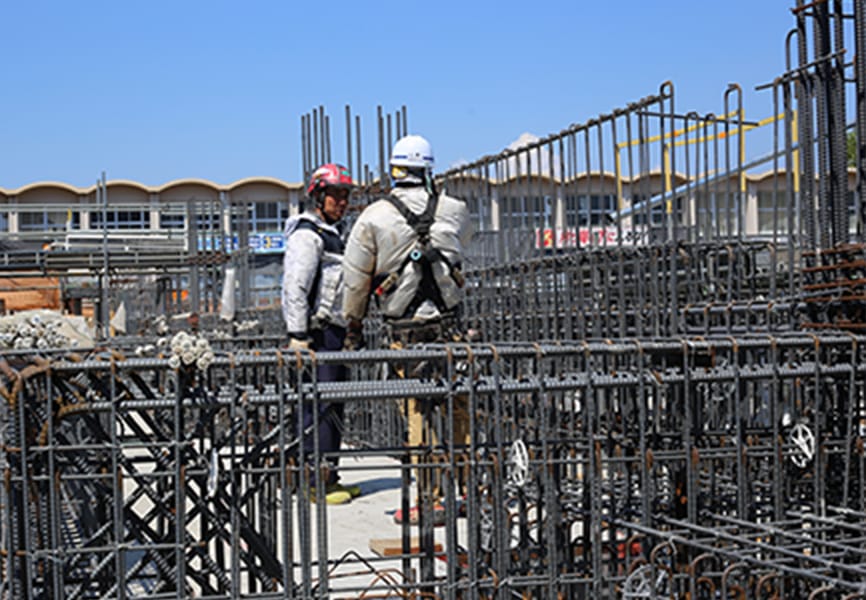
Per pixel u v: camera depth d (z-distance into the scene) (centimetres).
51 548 448
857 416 539
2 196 4188
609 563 509
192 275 1683
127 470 452
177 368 431
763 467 597
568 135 845
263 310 1514
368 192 1103
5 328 669
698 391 545
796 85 641
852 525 478
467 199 1069
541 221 894
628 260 822
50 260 1567
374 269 666
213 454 436
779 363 573
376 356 455
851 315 577
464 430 645
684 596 485
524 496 511
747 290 882
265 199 4147
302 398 447
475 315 1037
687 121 806
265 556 477
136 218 3438
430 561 485
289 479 452
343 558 491
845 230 599
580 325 829
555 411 625
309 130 1169
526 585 475
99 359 446
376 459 1116
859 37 575
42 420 435
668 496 559
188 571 454
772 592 499
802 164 616
